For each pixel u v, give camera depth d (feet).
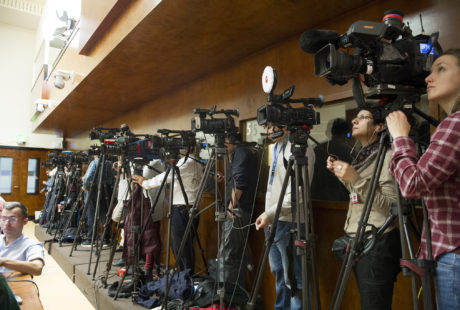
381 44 4.25
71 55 15.85
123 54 10.64
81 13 13.10
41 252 7.71
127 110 19.84
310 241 5.26
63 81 16.78
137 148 10.30
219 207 7.33
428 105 5.97
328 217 7.67
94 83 14.03
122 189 12.79
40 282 12.80
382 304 4.76
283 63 9.14
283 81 9.09
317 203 7.81
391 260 4.86
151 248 10.60
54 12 23.18
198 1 7.44
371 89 4.44
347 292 7.09
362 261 4.93
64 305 10.55
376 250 4.84
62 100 17.57
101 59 11.27
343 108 7.60
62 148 35.12
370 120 5.45
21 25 35.27
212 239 11.55
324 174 7.93
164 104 15.69
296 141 5.42
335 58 4.12
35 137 35.29
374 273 4.81
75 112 20.58
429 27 5.99
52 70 21.22
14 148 34.01
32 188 34.73
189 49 10.08
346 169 5.05
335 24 7.92
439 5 5.84
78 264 12.96
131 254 9.98
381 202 4.86
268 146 9.52
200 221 12.31
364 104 4.63
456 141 3.19
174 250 10.06
